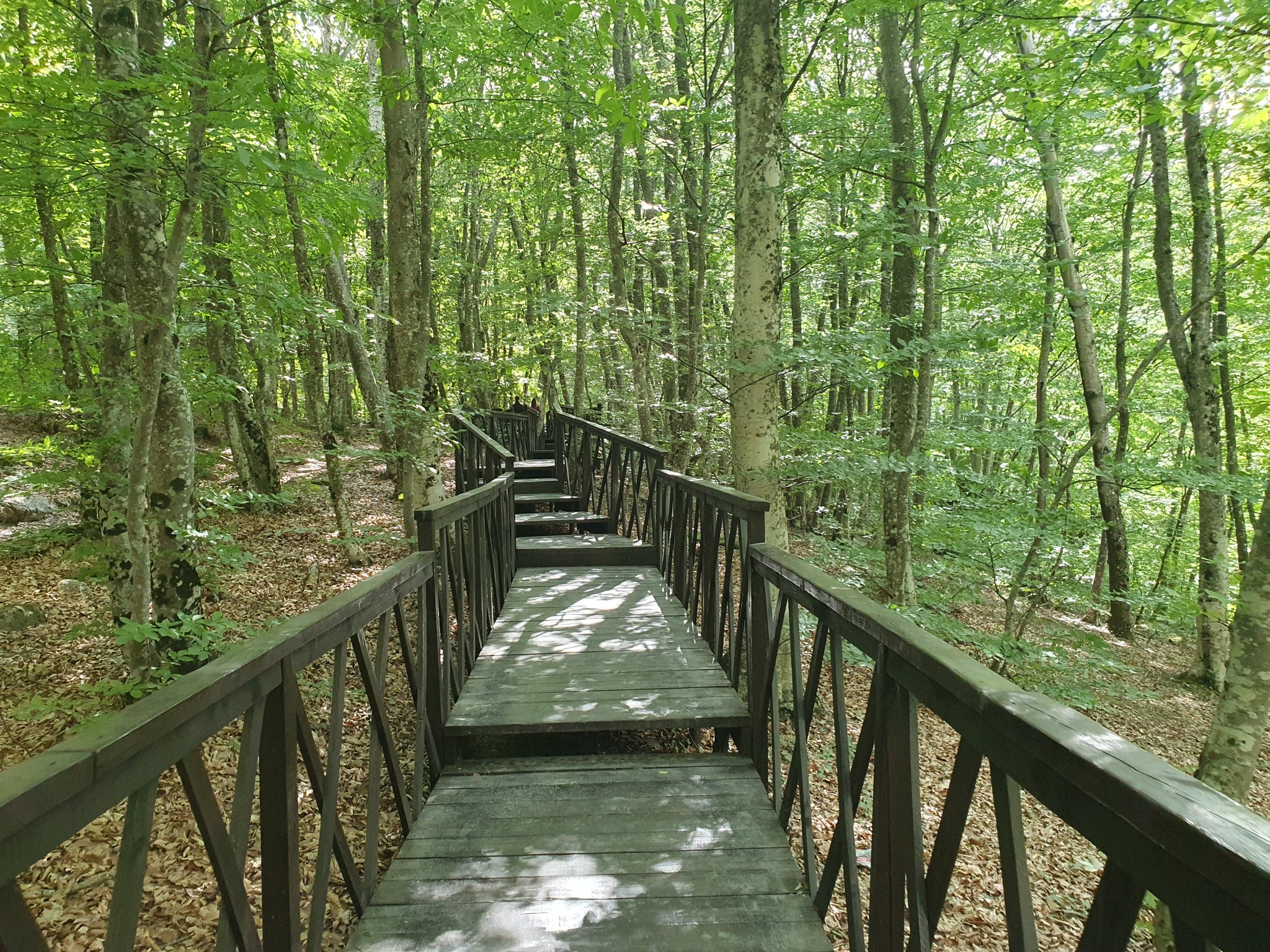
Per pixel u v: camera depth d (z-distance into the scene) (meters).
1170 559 16.34
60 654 5.56
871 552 8.97
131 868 1.15
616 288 10.36
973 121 9.62
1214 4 4.80
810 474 6.23
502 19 6.71
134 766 1.14
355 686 5.32
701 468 11.74
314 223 4.83
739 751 3.46
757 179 5.33
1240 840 0.79
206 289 5.63
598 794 2.97
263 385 10.14
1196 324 9.34
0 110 3.34
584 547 6.81
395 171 6.68
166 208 4.34
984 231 12.60
